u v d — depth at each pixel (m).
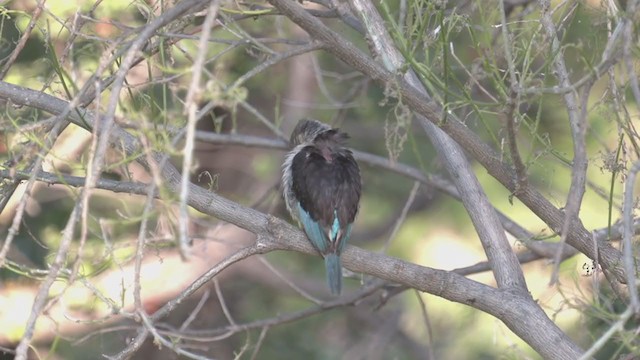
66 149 14.64
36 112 9.87
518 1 13.19
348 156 10.97
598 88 15.52
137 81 14.10
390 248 21.42
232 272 19.59
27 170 9.59
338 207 10.20
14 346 16.09
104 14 13.04
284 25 16.86
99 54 11.94
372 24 10.06
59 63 9.41
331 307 13.31
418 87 10.32
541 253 12.65
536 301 9.64
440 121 8.80
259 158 19.11
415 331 21.28
